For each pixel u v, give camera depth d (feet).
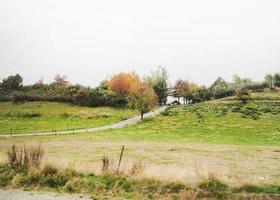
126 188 46.73
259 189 45.80
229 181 47.67
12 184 48.62
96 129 241.14
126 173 50.90
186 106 376.07
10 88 487.61
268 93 453.99
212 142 169.07
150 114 327.26
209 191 44.68
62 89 457.68
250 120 257.96
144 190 45.68
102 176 49.75
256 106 346.13
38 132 223.71
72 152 113.19
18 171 52.24
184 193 44.06
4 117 317.63
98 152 114.42
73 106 394.93
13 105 397.80
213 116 278.67
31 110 363.76
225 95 500.33
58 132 222.89
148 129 231.71
